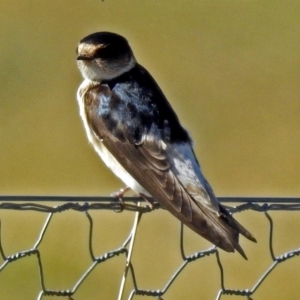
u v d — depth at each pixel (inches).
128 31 828.6
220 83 752.3
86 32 815.1
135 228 336.5
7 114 697.0
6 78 754.2
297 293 518.0
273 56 794.2
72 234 558.6
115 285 536.4
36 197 309.7
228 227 318.7
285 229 529.7
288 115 709.9
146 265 526.6
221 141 680.4
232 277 512.1
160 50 806.5
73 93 722.2
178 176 348.2
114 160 364.2
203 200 334.0
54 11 831.1
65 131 676.1
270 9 875.4
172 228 530.6
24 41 803.4
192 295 510.9
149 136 359.3
